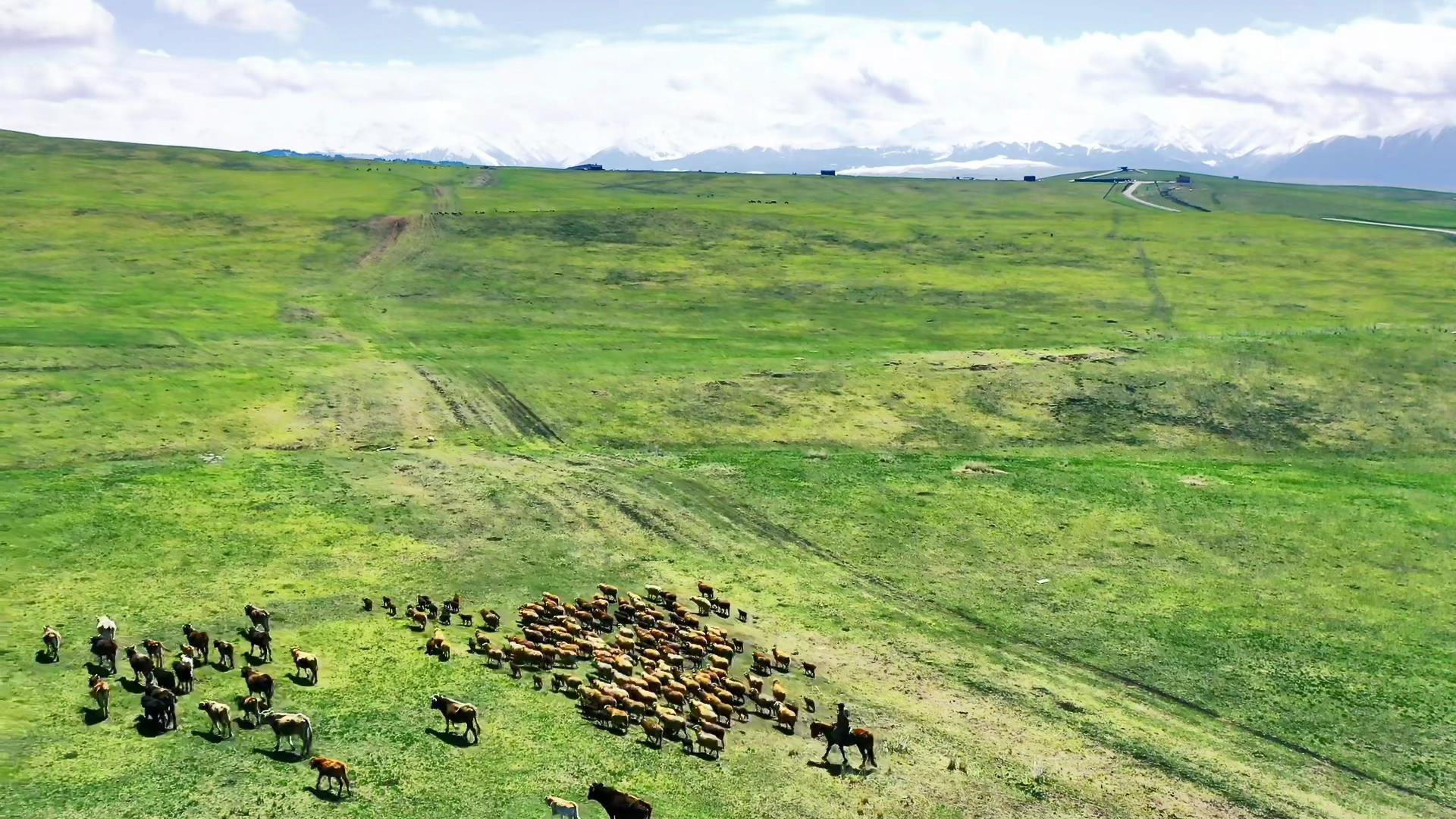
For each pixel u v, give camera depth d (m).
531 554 47.22
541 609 39.97
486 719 31.69
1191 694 37.47
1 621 35.97
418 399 70.12
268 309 91.12
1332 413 72.81
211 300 92.25
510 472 58.53
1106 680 38.22
